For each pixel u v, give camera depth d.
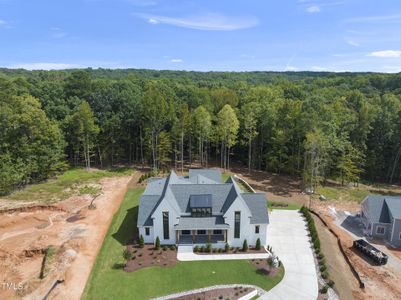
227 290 33.62
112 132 80.62
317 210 56.12
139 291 33.31
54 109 84.25
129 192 62.41
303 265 38.41
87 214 51.84
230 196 43.47
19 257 39.19
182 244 42.38
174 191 44.81
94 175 73.56
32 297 32.06
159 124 75.38
